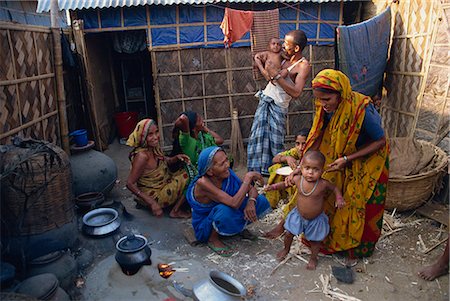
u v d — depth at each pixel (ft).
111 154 19.99
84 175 12.62
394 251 10.23
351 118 8.54
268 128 14.74
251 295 8.59
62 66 15.66
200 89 19.03
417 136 14.28
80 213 11.94
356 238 9.33
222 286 8.06
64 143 15.14
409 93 14.80
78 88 18.45
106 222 10.41
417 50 14.26
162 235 11.23
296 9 18.19
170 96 18.90
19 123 11.59
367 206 9.27
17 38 11.82
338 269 9.37
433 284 8.82
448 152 12.91
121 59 23.95
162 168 12.46
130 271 8.80
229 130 19.72
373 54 15.06
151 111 24.93
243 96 19.40
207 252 10.36
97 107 19.90
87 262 9.55
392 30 15.75
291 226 9.31
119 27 17.81
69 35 17.80
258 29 15.43
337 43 13.83
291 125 20.03
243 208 10.30
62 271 8.39
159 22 17.90
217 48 18.62
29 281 7.34
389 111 16.17
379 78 15.98
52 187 8.72
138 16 17.76
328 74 8.23
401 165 12.44
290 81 14.05
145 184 12.32
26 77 12.28
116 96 23.89
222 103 19.34
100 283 8.75
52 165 8.68
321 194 8.93
